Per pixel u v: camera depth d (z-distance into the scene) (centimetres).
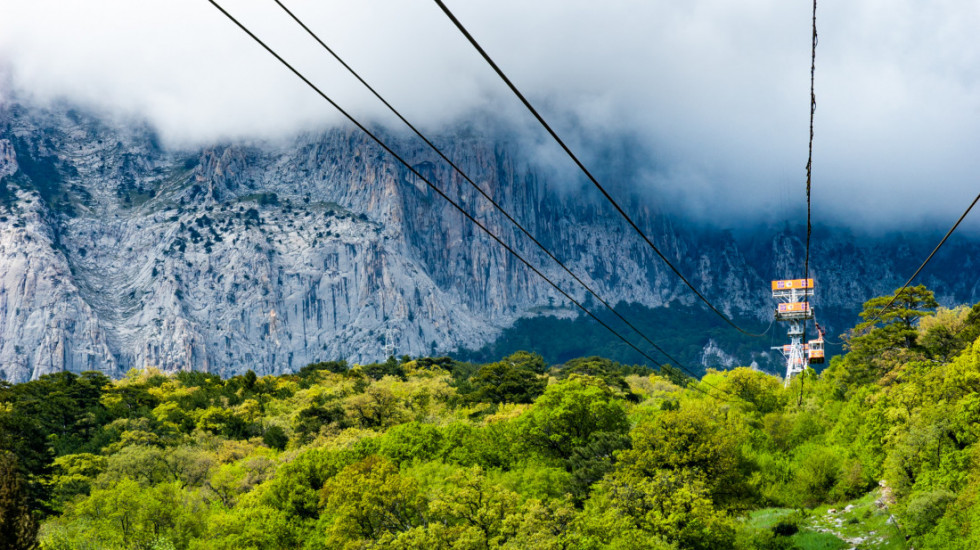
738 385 13075
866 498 8419
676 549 6309
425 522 7906
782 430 10856
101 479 11300
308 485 10006
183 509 9306
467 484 7250
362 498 8062
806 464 9312
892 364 11106
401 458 10500
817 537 7769
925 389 8456
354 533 8050
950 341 11006
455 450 10462
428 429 10938
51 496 10756
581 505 8406
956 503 6544
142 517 8900
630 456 8206
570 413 10162
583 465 8900
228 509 10312
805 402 12362
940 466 7156
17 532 4853
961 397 7800
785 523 8131
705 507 6631
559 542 6212
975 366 7862
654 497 6781
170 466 11975
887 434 8006
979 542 5997
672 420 8356
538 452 10212
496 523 6731
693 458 8025
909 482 7512
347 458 10619
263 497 10006
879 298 12319
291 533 9175
